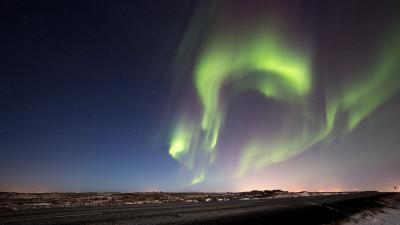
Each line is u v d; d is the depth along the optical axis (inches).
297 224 437.7
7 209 582.2
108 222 394.9
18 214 481.1
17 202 811.4
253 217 475.8
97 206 693.9
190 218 448.1
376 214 674.2
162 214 500.7
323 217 536.1
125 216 462.6
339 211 655.1
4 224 368.5
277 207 684.7
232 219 444.1
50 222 386.0
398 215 711.1
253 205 751.7
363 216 606.2
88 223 382.3
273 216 501.7
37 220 404.8
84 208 618.8
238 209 620.4
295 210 618.5
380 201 1136.2
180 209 608.7
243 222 417.7
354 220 534.9
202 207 673.0
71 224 370.6
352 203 893.8
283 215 523.2
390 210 818.8
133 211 549.3
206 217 465.1
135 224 382.0
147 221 410.0
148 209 599.2
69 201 895.7
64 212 518.3
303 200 1029.2
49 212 518.0
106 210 563.5
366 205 876.0
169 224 384.2
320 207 708.7
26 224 367.9
